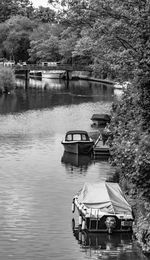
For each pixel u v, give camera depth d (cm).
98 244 3058
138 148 2745
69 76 15675
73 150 5384
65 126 7156
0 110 8656
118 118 3700
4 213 3538
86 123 7450
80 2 4178
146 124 2933
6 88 11312
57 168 4778
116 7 3903
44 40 16375
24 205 3700
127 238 3119
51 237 3152
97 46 4434
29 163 4941
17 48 17150
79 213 3353
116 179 4338
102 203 3281
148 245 2909
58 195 3934
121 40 4094
